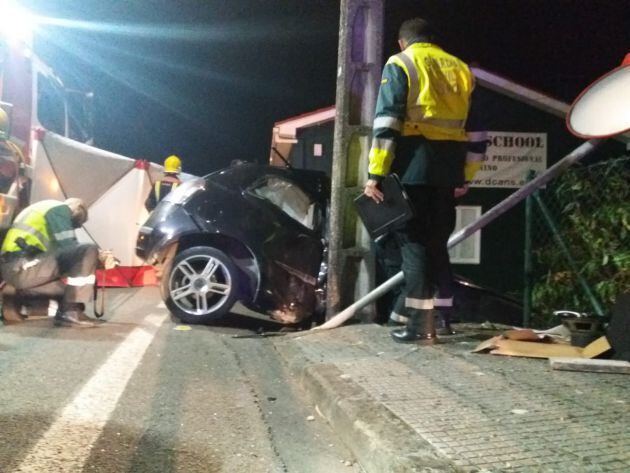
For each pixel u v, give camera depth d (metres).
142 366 5.21
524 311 6.56
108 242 10.68
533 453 3.01
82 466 3.29
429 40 5.10
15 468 3.23
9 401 4.23
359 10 6.43
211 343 6.18
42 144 10.05
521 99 10.54
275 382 4.89
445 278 5.38
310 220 7.80
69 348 5.74
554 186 6.36
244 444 3.65
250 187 7.42
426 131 4.95
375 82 6.42
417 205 5.06
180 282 7.18
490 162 10.55
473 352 4.96
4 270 6.64
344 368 4.59
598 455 2.98
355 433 3.48
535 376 4.29
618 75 4.99
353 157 6.46
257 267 7.04
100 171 10.60
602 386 4.06
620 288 5.73
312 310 7.33
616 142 10.15
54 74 11.34
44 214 6.72
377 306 6.84
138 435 3.74
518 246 10.48
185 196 7.25
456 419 3.47
